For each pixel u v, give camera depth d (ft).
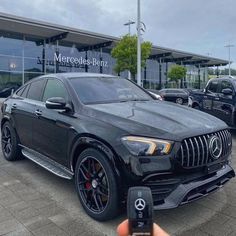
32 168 17.40
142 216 4.35
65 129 12.87
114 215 10.65
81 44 107.86
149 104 13.74
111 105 12.99
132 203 4.42
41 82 16.87
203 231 10.43
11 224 11.03
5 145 19.27
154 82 141.18
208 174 10.88
